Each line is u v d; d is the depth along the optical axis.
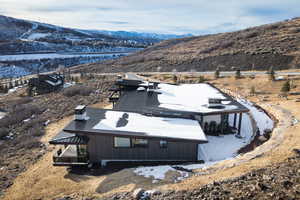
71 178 12.33
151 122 15.30
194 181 8.97
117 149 13.77
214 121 17.91
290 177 7.86
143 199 7.99
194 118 16.66
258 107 23.17
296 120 16.61
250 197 7.06
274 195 6.96
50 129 22.20
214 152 14.80
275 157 10.02
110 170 13.04
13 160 16.09
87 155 13.59
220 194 7.50
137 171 11.30
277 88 28.59
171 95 21.56
